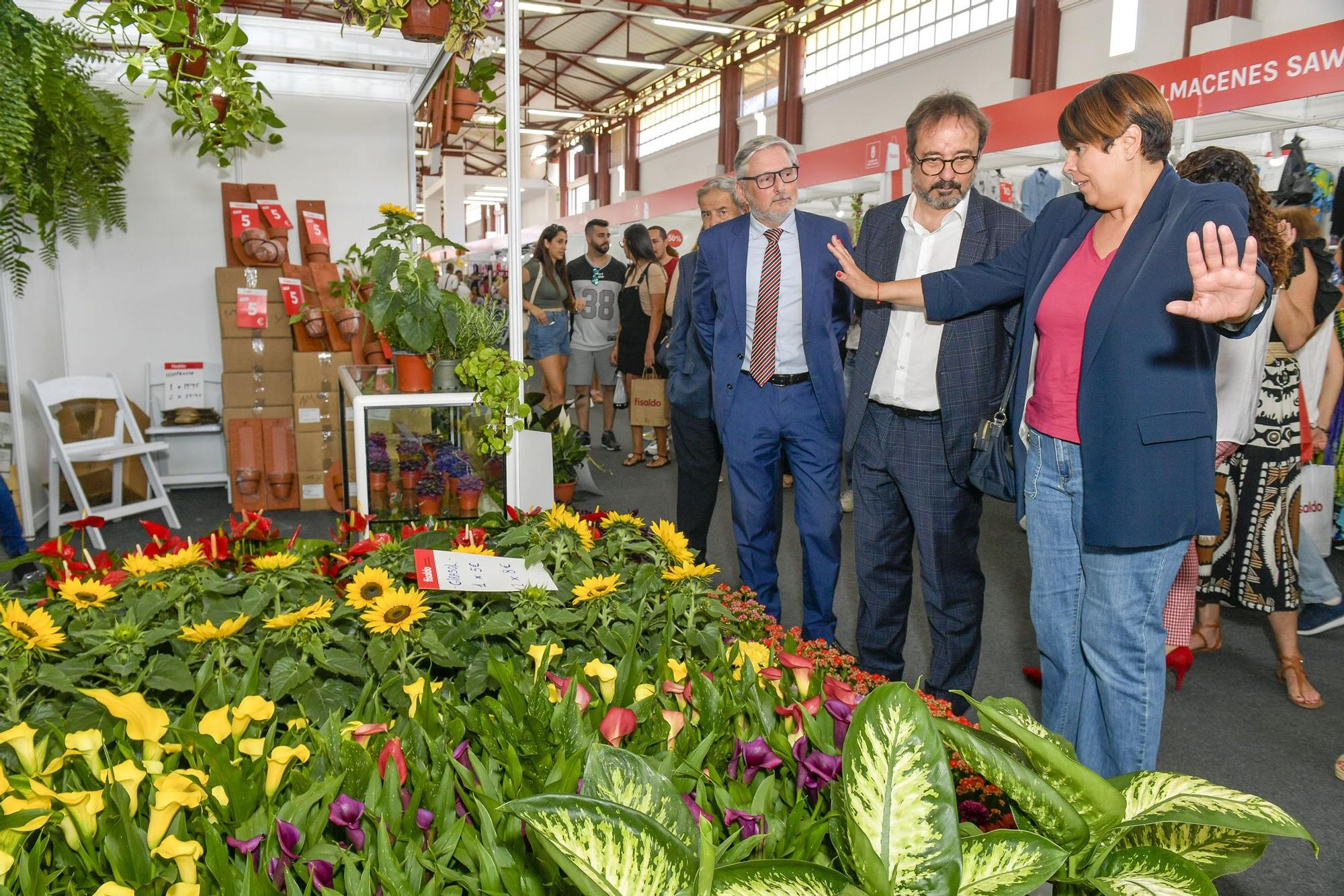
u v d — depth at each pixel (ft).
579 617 5.18
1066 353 6.33
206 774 3.46
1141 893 2.79
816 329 9.16
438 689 4.43
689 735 3.85
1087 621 6.40
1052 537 6.61
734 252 9.44
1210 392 5.88
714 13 55.57
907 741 2.74
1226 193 5.58
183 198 18.62
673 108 69.05
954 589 8.45
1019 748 3.19
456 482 9.60
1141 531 5.85
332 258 19.52
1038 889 3.41
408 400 9.30
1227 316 4.48
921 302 7.45
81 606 5.01
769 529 9.89
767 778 3.49
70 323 18.24
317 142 19.19
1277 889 6.79
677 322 11.60
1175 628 10.08
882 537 8.81
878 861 2.47
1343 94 15.49
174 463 19.35
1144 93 5.66
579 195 88.43
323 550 6.45
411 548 6.11
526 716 3.66
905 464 8.34
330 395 17.62
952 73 41.37
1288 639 10.04
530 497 10.93
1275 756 8.81
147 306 18.69
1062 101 17.76
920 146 7.61
